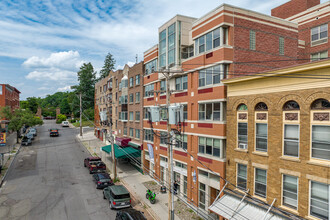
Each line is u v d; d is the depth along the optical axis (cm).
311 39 2655
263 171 1395
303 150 1191
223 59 1722
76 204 2017
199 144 1989
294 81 1232
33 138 5522
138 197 2200
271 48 1966
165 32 2433
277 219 1255
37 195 2208
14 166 3228
